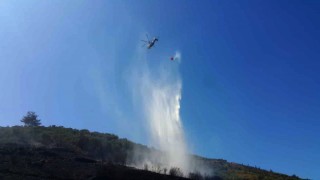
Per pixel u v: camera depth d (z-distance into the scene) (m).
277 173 107.44
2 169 51.03
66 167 55.69
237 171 97.25
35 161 56.44
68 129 103.12
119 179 53.00
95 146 83.19
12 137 81.75
